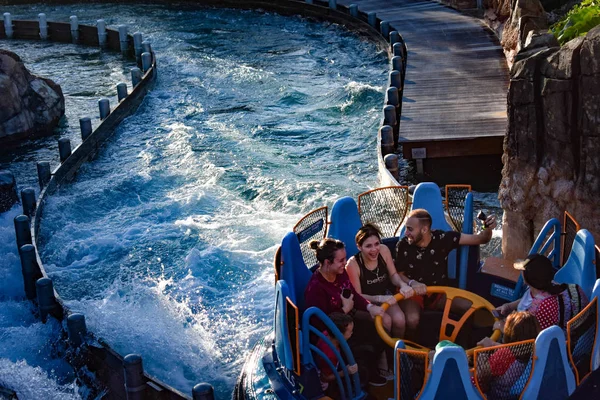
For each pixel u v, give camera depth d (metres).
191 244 12.59
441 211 7.65
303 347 6.06
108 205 14.38
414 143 14.15
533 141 8.03
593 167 7.60
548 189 8.05
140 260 12.20
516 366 5.47
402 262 7.08
